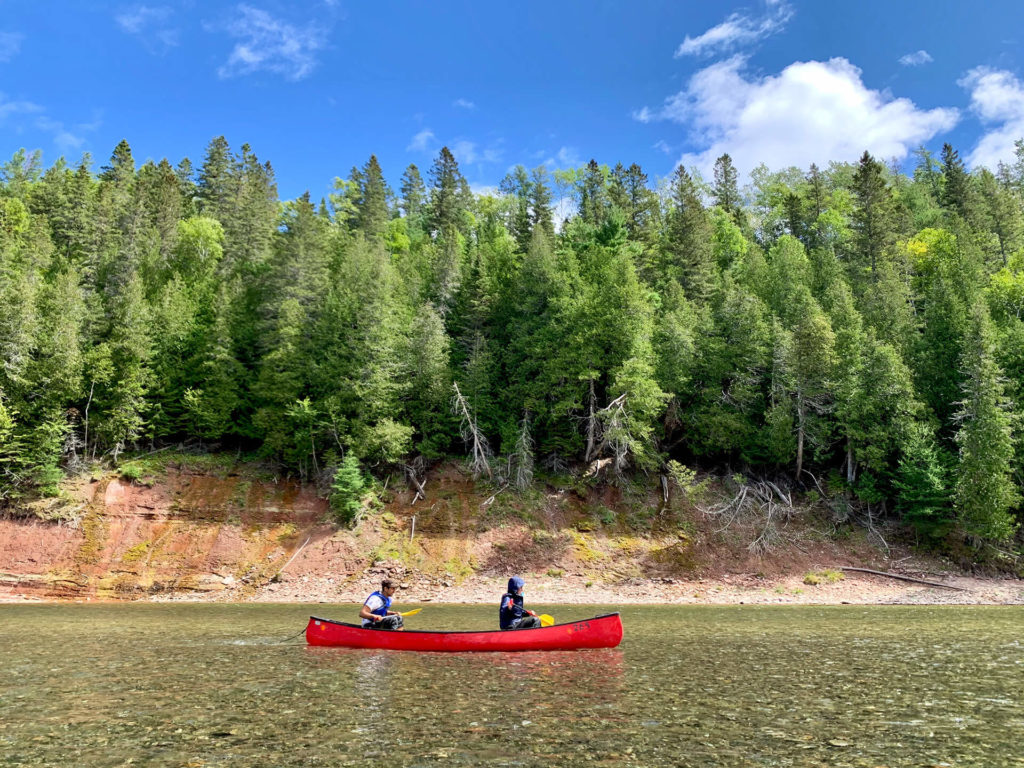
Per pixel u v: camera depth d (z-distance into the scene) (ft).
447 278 200.23
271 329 177.68
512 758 29.14
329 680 47.29
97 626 82.69
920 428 142.72
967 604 109.91
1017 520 136.67
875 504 147.54
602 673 49.60
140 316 169.37
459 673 49.78
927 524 137.28
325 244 228.84
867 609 102.99
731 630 76.84
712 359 163.12
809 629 77.46
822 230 290.15
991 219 250.57
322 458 157.58
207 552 132.46
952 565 130.31
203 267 237.25
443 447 163.43
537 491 151.33
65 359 153.38
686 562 132.26
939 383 157.79
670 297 186.39
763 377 165.68
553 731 33.50
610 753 29.73
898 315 172.24
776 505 145.38
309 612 100.94
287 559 132.57
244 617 93.66
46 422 144.36
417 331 165.89
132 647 64.44
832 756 29.19
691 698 40.91
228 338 172.04
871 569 130.31
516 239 290.15
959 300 169.89
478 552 134.41
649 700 40.37
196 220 268.00
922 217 291.79
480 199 386.73
